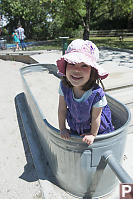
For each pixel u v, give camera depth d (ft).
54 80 15.80
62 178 6.81
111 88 11.01
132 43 42.09
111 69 15.46
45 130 7.05
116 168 5.15
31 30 72.84
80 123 5.88
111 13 57.26
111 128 6.42
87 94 5.13
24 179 7.85
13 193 7.24
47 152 7.79
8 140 10.51
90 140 5.30
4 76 22.36
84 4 49.29
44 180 7.39
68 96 5.50
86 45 5.01
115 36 61.72
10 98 16.12
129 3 47.42
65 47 20.43
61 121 6.22
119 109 7.20
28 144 9.98
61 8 48.16
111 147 5.75
